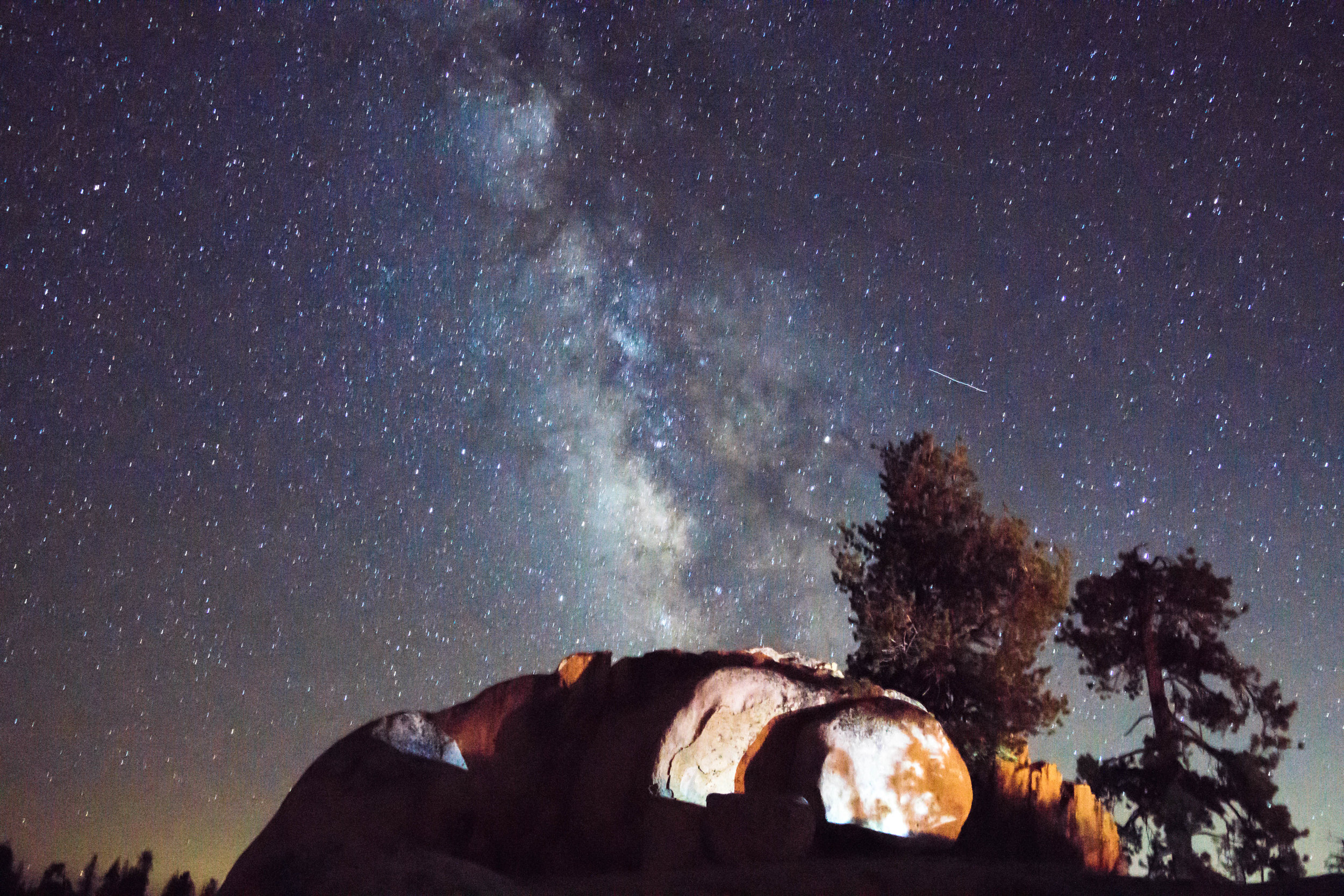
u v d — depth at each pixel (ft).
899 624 75.61
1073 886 38.78
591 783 55.93
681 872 40.04
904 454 85.56
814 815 49.80
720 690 56.70
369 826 54.95
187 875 69.62
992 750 70.79
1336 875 38.29
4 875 67.72
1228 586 79.36
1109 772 75.20
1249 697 76.79
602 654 65.82
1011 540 79.71
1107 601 81.15
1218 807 72.90
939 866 42.06
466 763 62.13
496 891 32.40
